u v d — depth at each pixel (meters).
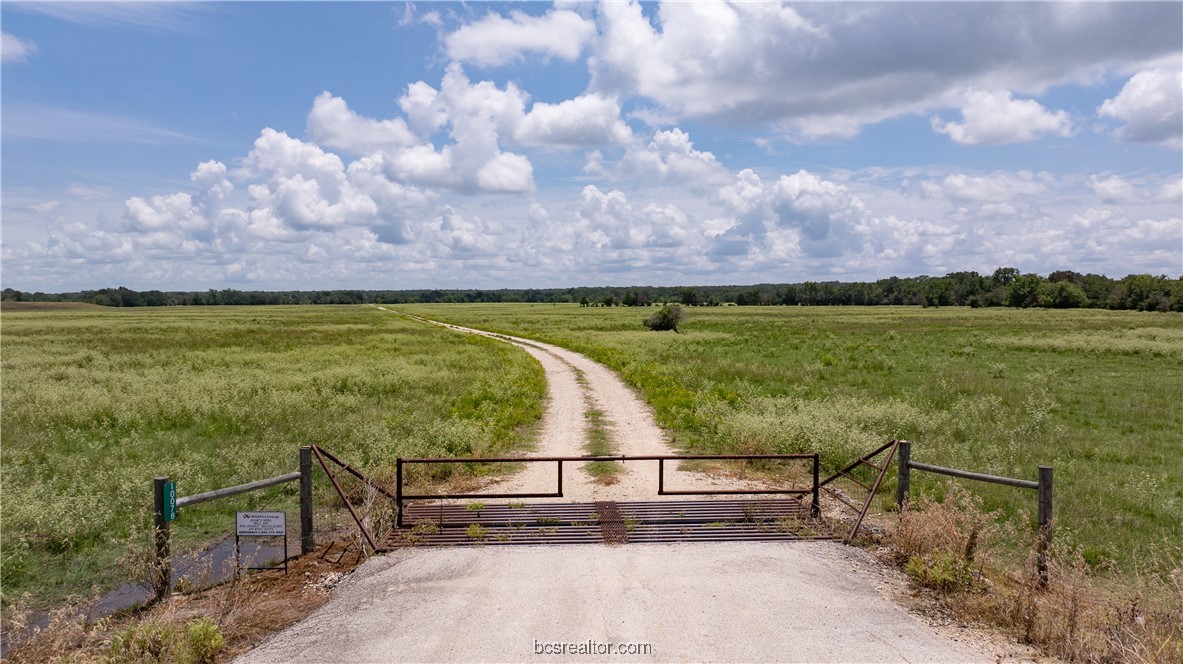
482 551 7.17
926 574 6.39
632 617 5.55
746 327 62.03
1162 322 60.38
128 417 15.93
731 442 12.68
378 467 10.51
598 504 8.77
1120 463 12.30
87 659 5.20
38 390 19.81
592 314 99.25
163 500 6.54
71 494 9.91
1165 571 7.16
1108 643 5.03
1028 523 8.59
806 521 8.24
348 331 56.75
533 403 18.52
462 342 44.72
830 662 4.87
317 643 5.23
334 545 7.82
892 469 11.26
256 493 10.16
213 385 21.53
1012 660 4.98
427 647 5.08
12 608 6.07
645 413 17.45
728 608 5.73
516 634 5.26
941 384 21.69
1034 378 23.08
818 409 16.23
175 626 5.48
